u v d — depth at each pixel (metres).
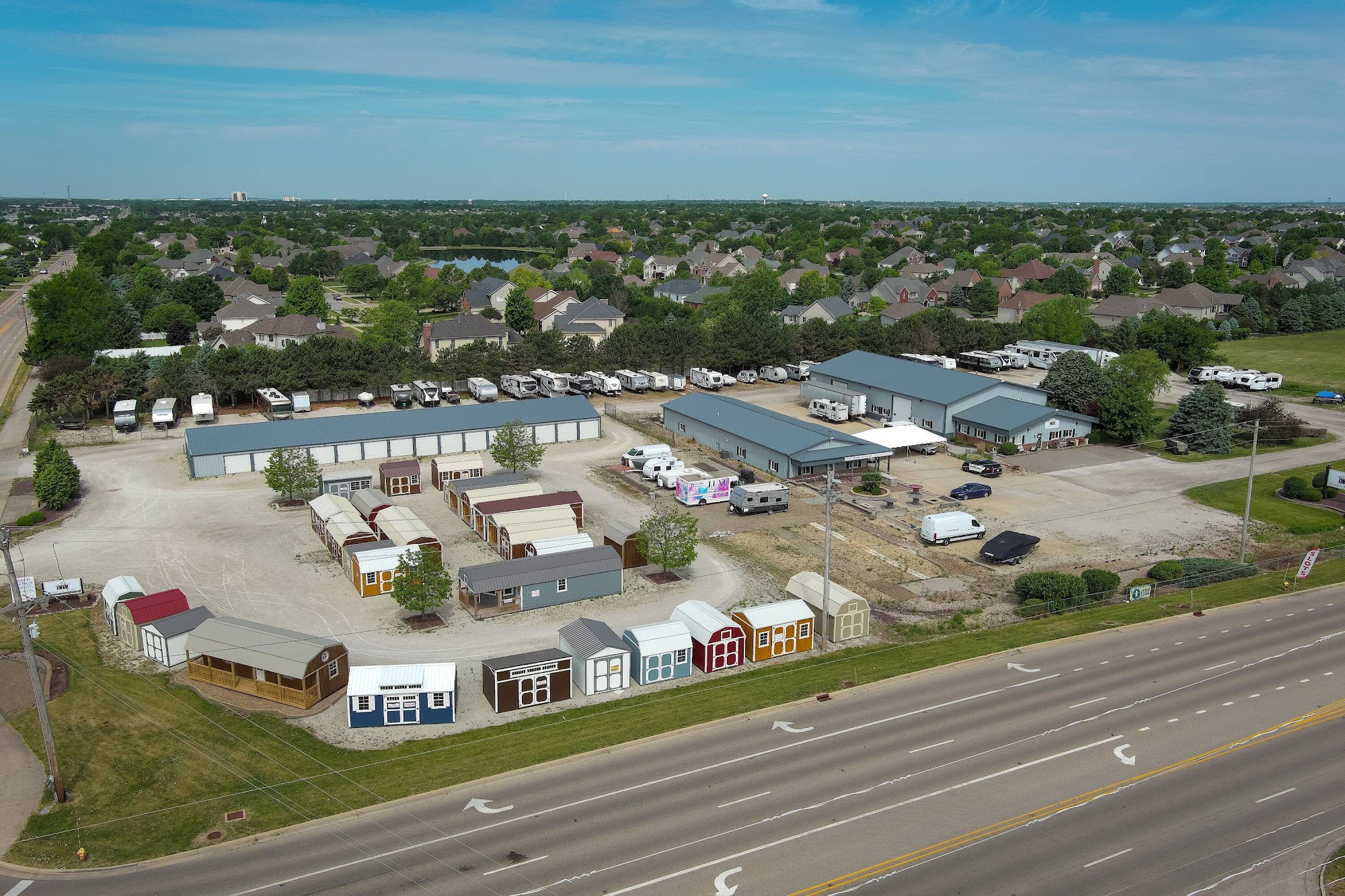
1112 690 42.94
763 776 35.41
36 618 51.09
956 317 138.25
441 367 109.38
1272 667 45.25
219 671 43.31
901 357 125.94
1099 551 63.53
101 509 68.88
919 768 36.00
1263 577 58.28
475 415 88.56
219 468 77.19
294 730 39.56
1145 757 36.84
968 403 95.00
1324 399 109.81
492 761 36.69
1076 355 102.44
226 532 64.31
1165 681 43.81
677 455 87.25
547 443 90.25
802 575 53.75
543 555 54.50
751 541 64.69
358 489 72.62
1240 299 175.75
